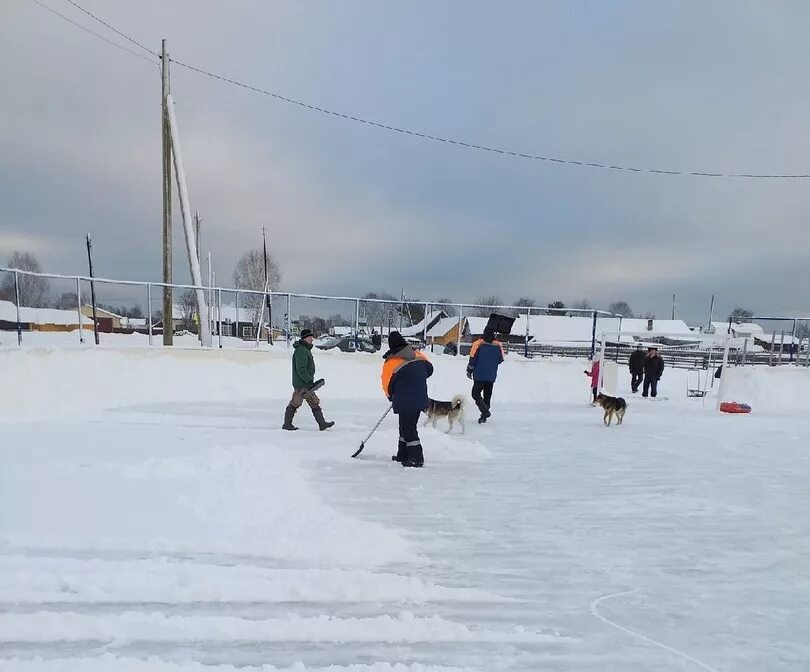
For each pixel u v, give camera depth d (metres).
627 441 7.68
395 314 14.62
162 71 14.45
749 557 3.62
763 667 2.41
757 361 19.17
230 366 11.80
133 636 2.56
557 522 4.24
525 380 13.70
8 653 2.40
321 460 6.05
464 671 2.36
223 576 3.14
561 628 2.72
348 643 2.57
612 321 24.52
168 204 14.76
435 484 5.22
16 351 9.07
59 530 3.64
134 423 8.15
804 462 6.41
